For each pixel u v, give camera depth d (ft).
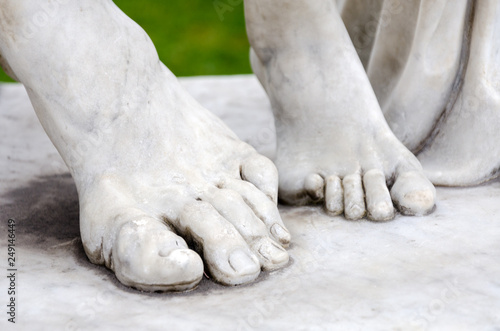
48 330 2.38
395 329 2.37
